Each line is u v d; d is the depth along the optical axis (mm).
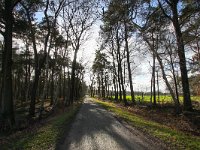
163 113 23391
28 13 23500
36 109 30484
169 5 22672
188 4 21656
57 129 13625
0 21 20328
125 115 22047
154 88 33438
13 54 43812
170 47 25281
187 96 22234
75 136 12172
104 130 13984
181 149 9781
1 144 11398
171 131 13953
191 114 20125
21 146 9922
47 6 23938
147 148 9734
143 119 20062
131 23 25750
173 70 27203
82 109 30688
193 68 25453
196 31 22453
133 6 19359
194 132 15680
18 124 17984
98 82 91375
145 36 25766
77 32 37219
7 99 17828
